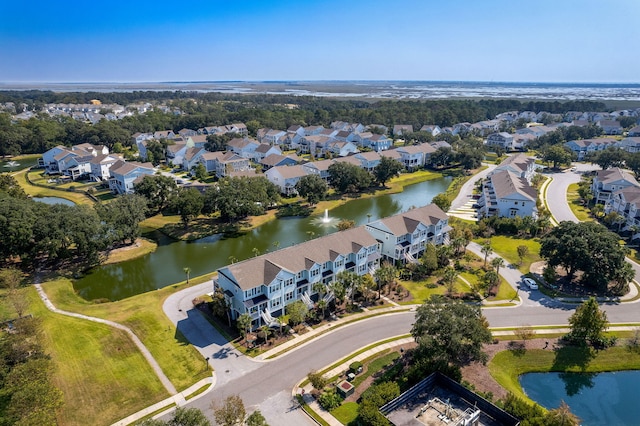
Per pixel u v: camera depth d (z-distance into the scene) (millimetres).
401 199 146500
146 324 67125
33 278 84125
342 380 54844
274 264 68562
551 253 81875
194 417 39656
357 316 70625
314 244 77375
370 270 85062
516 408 47375
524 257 94375
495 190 127500
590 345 63500
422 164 193000
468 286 80938
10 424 42531
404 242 90312
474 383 54969
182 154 185875
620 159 169375
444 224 99938
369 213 130625
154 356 59312
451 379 51875
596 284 78438
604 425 51406
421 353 54875
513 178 134375
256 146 197625
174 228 113625
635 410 53812
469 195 145250
